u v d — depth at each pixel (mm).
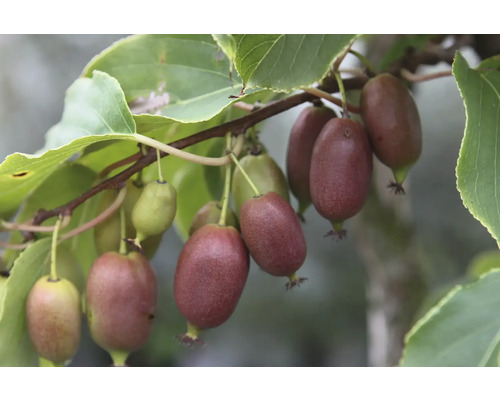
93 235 472
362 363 1279
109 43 1232
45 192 466
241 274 419
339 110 451
